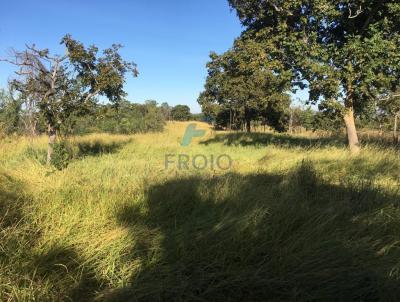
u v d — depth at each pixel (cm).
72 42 1182
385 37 1255
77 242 456
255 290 385
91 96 1245
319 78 1242
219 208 567
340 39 1390
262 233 468
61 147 1040
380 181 789
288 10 1284
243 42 1469
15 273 390
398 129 2302
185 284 382
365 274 395
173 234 478
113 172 841
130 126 3041
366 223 503
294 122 3322
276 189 651
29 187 666
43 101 1156
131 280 396
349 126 1328
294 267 412
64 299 369
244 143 1917
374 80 1220
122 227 496
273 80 1386
